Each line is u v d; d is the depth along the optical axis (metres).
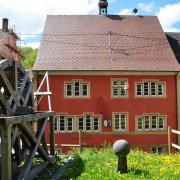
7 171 9.24
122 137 34.78
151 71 35.41
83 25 40.00
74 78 34.81
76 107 34.66
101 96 35.00
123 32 39.81
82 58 36.28
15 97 11.70
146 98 35.41
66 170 12.65
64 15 40.78
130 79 35.41
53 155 14.91
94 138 34.50
